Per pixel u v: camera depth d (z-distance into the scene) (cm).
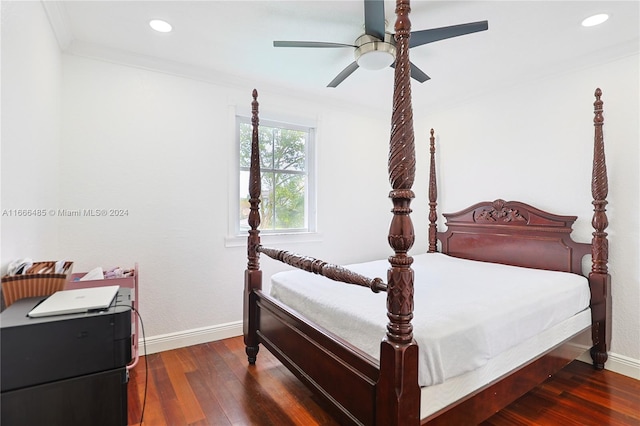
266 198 331
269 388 216
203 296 288
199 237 286
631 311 233
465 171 343
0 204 127
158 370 239
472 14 196
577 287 224
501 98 311
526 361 177
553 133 274
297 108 337
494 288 201
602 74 247
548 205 277
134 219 258
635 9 191
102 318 104
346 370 149
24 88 154
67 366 99
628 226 234
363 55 204
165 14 199
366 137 391
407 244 122
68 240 235
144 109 262
